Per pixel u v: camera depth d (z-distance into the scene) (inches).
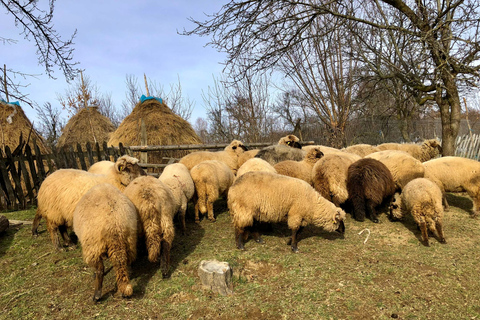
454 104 360.2
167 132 479.2
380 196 254.4
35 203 323.6
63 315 136.6
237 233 203.0
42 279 168.2
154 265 180.9
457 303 139.5
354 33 407.2
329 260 184.5
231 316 134.6
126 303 144.1
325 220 202.1
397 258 185.8
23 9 291.0
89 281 164.7
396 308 136.4
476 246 200.2
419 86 393.7
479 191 255.1
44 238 225.5
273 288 155.9
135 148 378.3
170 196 181.6
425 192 205.8
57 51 326.6
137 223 162.1
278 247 207.2
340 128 584.4
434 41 288.2
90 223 140.7
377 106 727.1
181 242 217.6
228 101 691.4
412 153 384.8
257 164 261.4
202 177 259.1
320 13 331.6
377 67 498.6
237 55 346.0
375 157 301.3
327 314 133.4
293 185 196.1
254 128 641.0
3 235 230.5
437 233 223.1
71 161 327.6
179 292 153.0
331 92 578.6
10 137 398.3
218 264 163.8
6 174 302.7
